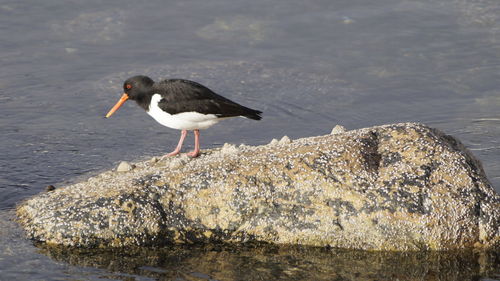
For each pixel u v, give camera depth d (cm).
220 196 1083
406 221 1032
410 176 1064
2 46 2048
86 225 1060
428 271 1000
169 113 1281
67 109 1736
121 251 1052
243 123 1705
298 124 1692
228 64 1998
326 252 1047
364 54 2045
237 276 988
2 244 1058
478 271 1002
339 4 2338
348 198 1054
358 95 1838
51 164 1420
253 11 2297
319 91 1856
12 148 1500
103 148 1529
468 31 2145
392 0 2359
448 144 1146
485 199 1053
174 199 1086
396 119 1712
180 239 1073
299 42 2122
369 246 1041
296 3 2348
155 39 2139
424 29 2167
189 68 1970
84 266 1012
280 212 1067
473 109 1747
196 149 1316
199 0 2364
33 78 1889
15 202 1223
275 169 1091
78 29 2172
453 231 1030
